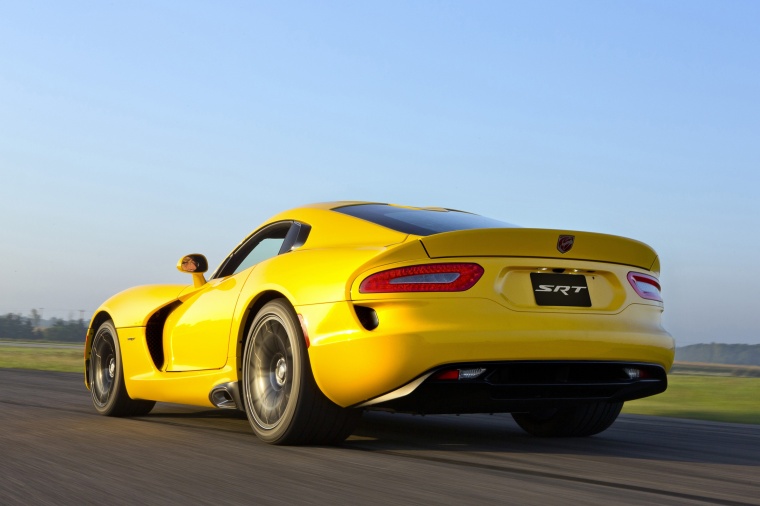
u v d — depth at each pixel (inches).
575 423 159.8
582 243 134.7
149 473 109.6
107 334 194.1
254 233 165.2
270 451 131.0
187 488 99.3
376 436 155.0
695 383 371.2
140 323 183.0
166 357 177.9
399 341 123.2
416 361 123.1
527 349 126.3
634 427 187.5
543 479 108.0
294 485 101.3
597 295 136.8
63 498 93.7
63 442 139.6
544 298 131.4
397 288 125.6
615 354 133.3
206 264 172.6
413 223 141.6
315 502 91.4
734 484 109.7
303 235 149.6
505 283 129.2
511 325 126.4
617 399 143.9
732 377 404.8
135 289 195.5
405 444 143.9
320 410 133.9
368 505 90.0
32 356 660.7
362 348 125.6
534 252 132.0
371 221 143.0
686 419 213.8
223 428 165.6
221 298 159.0
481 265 128.3
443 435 160.2
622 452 140.9
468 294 126.6
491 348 124.6
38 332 1251.8
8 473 109.7
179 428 163.5
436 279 126.3
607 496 97.1
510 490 99.3
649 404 273.1
